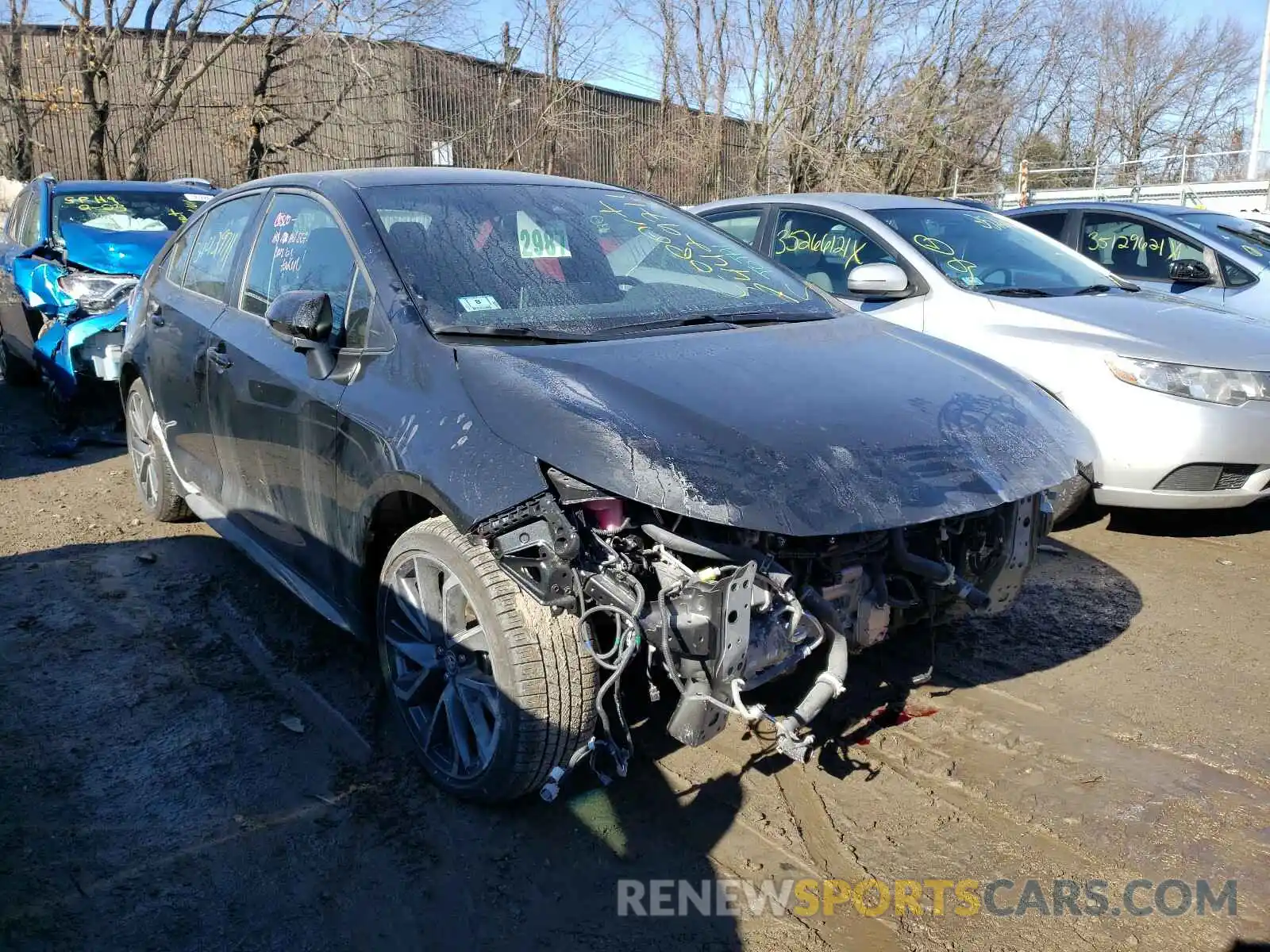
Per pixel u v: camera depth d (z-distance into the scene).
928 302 5.50
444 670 2.88
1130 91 40.50
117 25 17.22
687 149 22.45
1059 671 3.77
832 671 2.68
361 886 2.56
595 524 2.54
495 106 20.45
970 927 2.46
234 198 4.40
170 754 3.11
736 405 2.68
